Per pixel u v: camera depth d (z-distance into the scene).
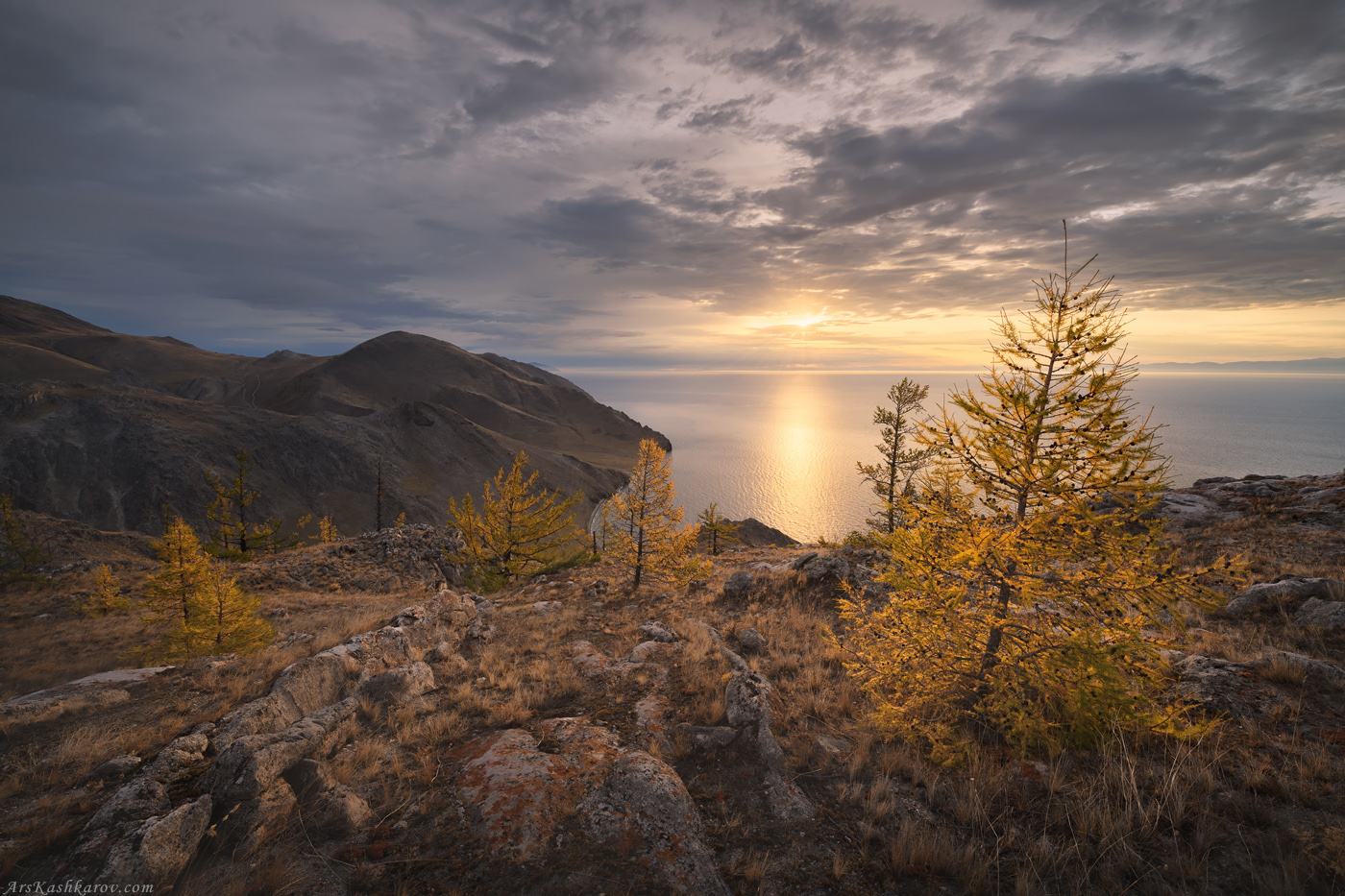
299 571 31.45
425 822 5.47
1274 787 5.07
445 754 6.88
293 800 5.51
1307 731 5.85
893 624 7.77
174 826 4.77
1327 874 4.12
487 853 4.98
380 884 4.63
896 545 7.40
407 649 10.82
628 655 11.15
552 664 10.65
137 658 14.86
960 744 6.19
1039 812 5.32
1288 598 9.57
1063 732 6.23
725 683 8.76
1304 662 6.99
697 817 5.54
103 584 24.69
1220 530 15.93
